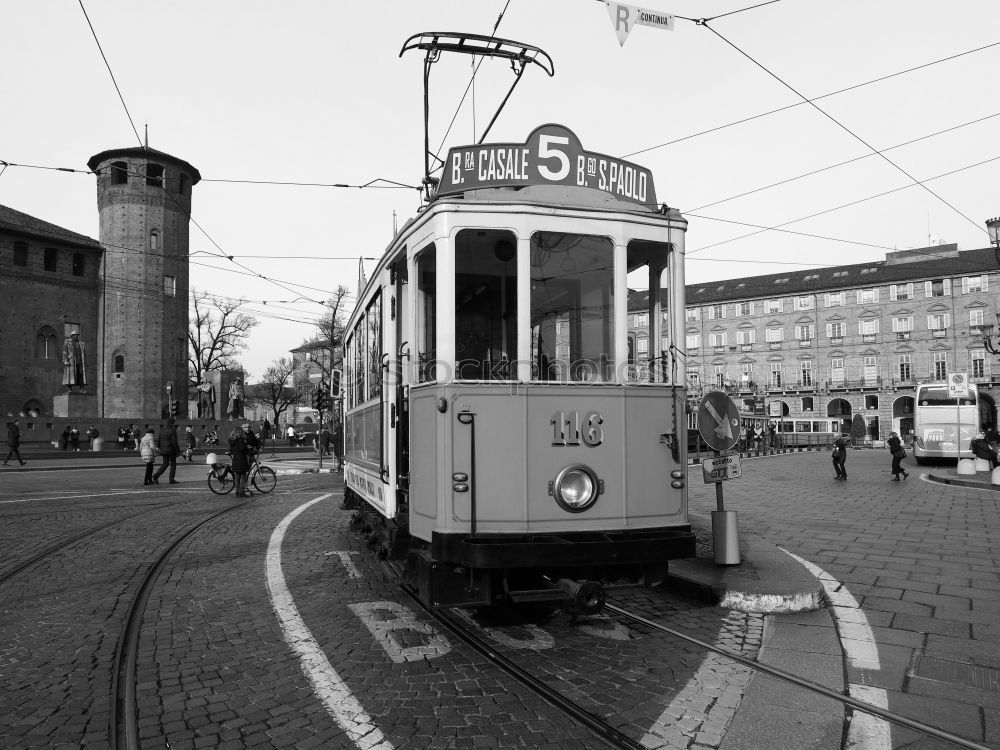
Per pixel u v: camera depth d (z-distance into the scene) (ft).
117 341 163.22
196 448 140.15
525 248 16.49
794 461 107.45
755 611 19.27
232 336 204.44
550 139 17.51
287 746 11.50
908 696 13.28
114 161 163.84
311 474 81.05
